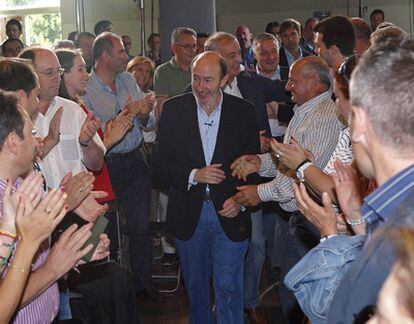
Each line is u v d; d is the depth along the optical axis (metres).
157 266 5.78
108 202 4.43
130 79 5.21
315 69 3.48
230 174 3.83
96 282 3.48
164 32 7.75
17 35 9.69
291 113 4.95
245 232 3.87
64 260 2.22
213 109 3.83
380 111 1.50
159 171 3.90
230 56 4.69
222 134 3.83
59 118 3.32
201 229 3.87
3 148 2.25
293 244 3.82
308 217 2.13
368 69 1.53
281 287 3.96
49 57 3.60
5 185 2.25
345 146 2.92
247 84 4.83
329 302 1.85
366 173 1.63
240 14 13.27
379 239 1.35
